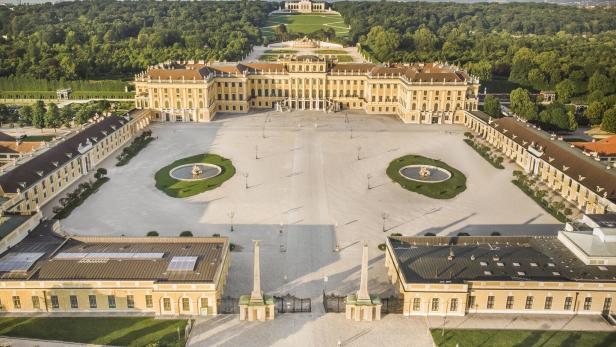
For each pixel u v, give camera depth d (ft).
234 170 634.43
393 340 330.13
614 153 642.22
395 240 419.95
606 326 344.69
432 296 351.46
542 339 330.13
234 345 323.78
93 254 386.11
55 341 323.16
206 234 469.98
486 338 330.95
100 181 596.29
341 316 354.54
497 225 495.82
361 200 551.59
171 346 318.86
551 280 355.36
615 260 377.91
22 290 349.82
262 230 480.64
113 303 356.18
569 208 529.86
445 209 531.50
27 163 533.96
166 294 350.02
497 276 362.94
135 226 483.92
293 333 336.29
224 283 387.96
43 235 422.00
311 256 434.30
